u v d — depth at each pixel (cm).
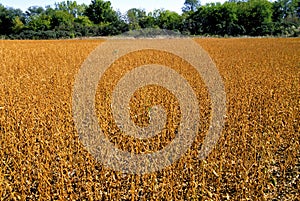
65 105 811
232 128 638
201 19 6375
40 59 1867
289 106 808
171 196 399
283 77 1233
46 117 710
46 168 455
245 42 3550
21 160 471
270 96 903
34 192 429
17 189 424
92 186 420
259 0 6250
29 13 8438
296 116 736
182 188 432
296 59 1889
